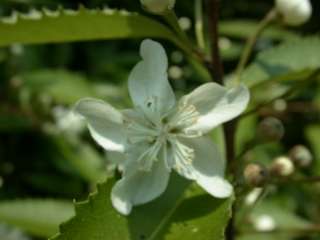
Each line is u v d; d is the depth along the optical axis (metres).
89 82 0.22
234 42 0.28
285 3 0.11
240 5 0.29
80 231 0.08
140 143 0.08
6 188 0.21
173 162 0.08
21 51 0.23
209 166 0.08
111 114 0.08
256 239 0.15
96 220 0.08
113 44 0.25
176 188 0.09
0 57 0.22
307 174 0.20
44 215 0.14
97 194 0.08
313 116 0.25
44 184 0.21
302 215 0.20
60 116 0.21
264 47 0.27
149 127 0.09
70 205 0.14
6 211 0.14
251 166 0.09
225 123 0.10
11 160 0.22
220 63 0.10
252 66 0.11
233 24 0.24
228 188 0.08
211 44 0.10
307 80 0.10
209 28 0.10
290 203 0.20
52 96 0.21
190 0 0.26
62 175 0.21
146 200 0.08
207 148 0.08
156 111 0.09
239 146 0.18
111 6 0.24
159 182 0.08
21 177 0.22
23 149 0.22
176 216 0.08
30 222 0.14
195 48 0.10
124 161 0.08
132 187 0.08
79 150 0.21
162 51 0.08
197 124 0.08
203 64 0.10
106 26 0.10
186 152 0.08
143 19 0.10
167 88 0.09
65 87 0.21
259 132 0.10
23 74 0.21
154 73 0.09
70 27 0.10
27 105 0.21
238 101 0.08
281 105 0.22
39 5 0.22
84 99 0.08
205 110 0.09
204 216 0.08
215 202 0.08
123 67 0.24
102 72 0.24
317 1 0.28
